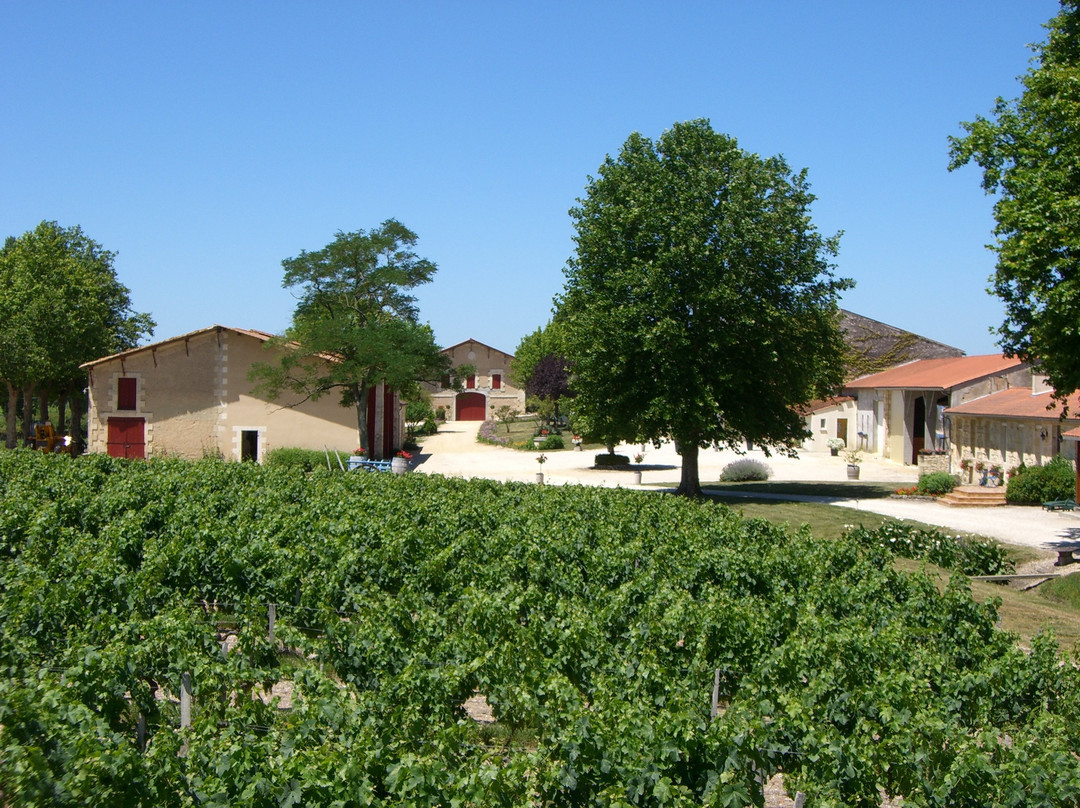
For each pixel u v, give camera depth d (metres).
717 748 6.19
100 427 33.66
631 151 26.56
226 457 33.56
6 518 13.71
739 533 14.48
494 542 13.11
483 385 73.06
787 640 8.15
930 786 6.11
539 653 8.23
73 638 8.37
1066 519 22.59
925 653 8.52
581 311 26.22
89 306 42.16
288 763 5.54
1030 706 8.02
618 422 26.12
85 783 5.14
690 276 24.44
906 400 39.66
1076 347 15.22
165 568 11.17
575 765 6.01
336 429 33.88
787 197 25.70
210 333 33.66
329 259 37.59
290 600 10.80
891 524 17.98
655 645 8.79
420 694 7.30
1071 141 14.92
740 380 24.92
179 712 7.71
